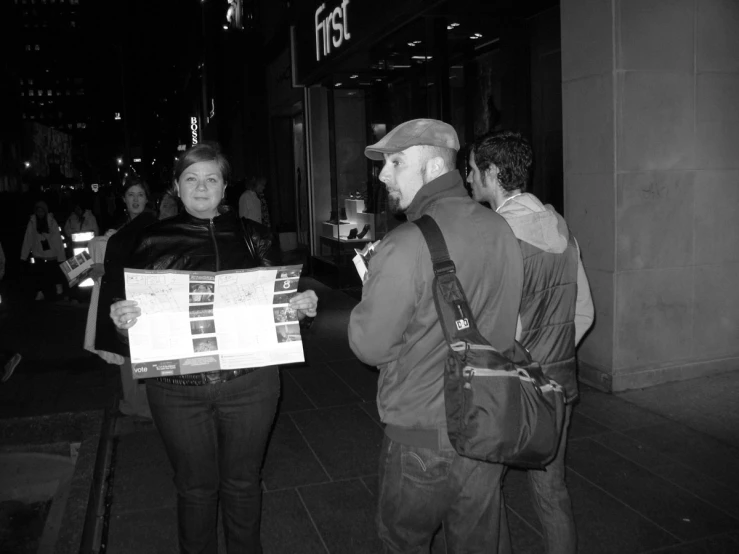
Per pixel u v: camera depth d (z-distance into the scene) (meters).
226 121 23.88
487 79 6.89
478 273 1.89
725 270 5.04
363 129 9.55
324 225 11.42
